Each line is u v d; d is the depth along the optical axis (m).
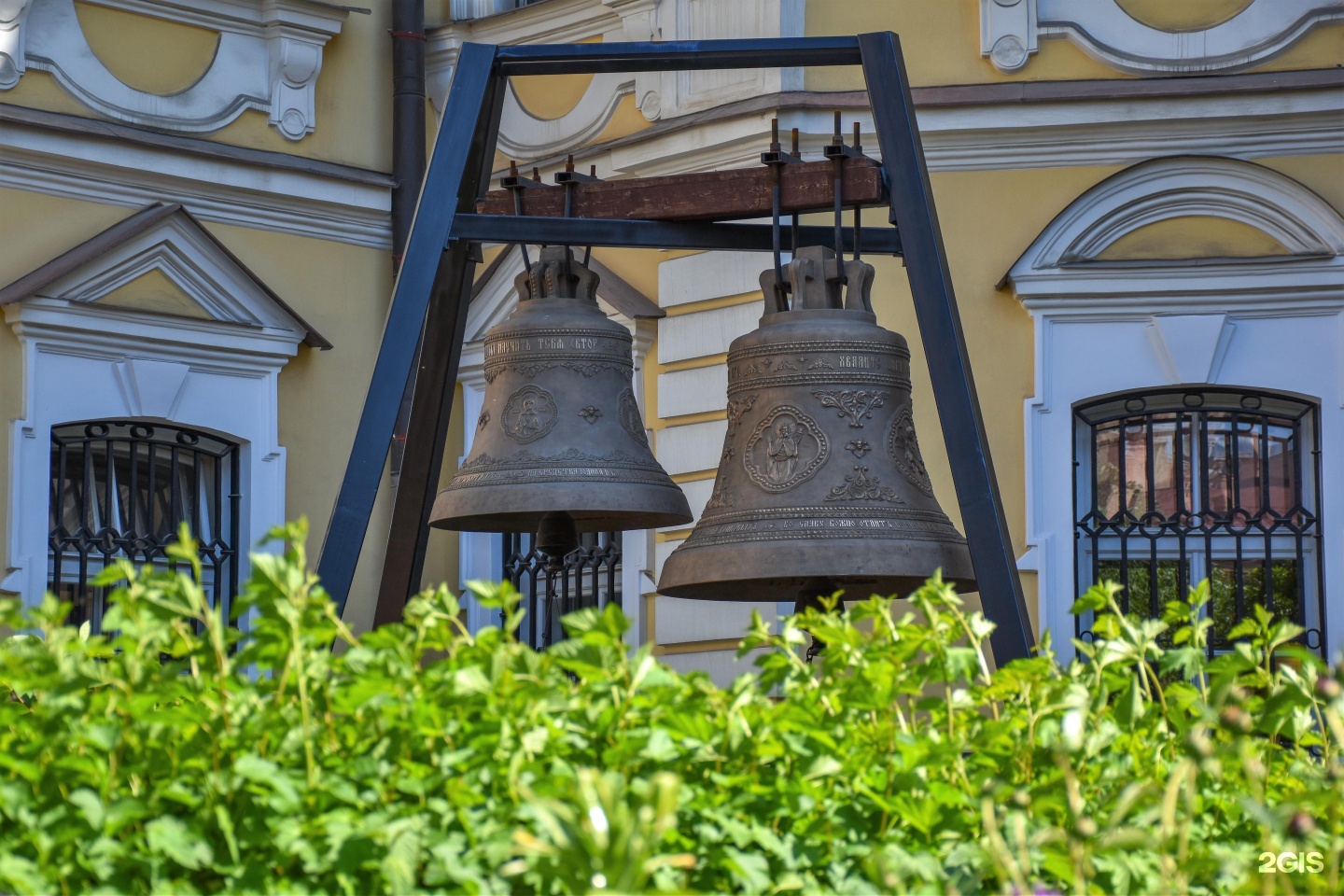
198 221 19.20
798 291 9.78
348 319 20.44
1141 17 17.77
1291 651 6.02
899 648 5.62
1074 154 17.78
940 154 17.95
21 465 17.84
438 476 12.20
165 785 4.79
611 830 3.72
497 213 10.79
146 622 5.16
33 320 17.92
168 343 18.94
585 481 10.70
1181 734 5.90
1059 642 17.19
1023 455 17.47
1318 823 5.52
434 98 21.19
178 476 19.22
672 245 10.12
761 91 18.09
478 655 5.41
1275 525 17.31
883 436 9.50
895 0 18.16
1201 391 17.47
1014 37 17.84
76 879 4.62
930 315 9.35
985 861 4.71
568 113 19.97
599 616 5.26
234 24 19.81
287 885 4.48
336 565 9.39
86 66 18.67
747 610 17.78
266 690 5.25
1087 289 17.47
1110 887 5.00
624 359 11.28
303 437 19.98
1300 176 17.34
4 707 5.38
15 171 18.12
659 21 19.05
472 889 4.37
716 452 18.36
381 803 4.77
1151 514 17.55
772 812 4.96
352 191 20.45
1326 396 17.09
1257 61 17.45
